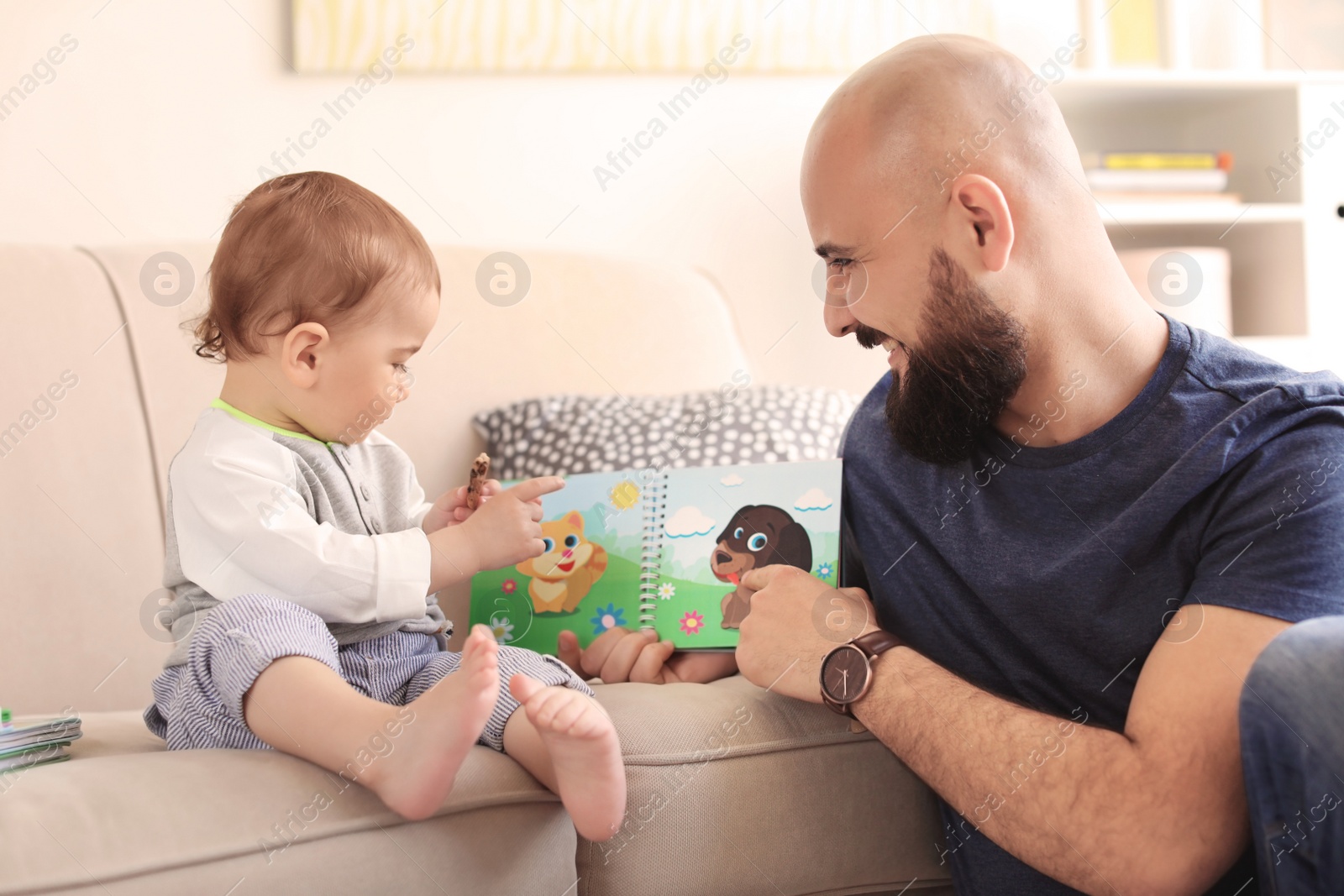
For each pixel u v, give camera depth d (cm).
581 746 74
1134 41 236
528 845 77
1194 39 245
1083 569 85
